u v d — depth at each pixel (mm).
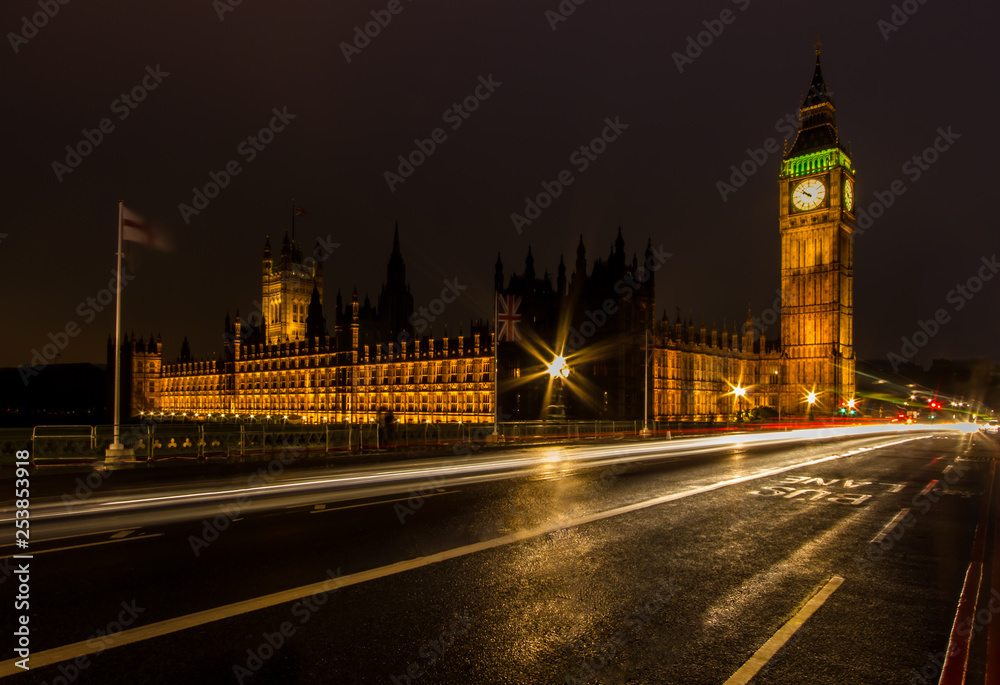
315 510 14758
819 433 67938
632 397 97062
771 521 14086
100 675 6055
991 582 9570
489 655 6676
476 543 11578
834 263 108625
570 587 9055
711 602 8523
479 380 96812
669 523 13672
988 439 54344
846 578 9719
